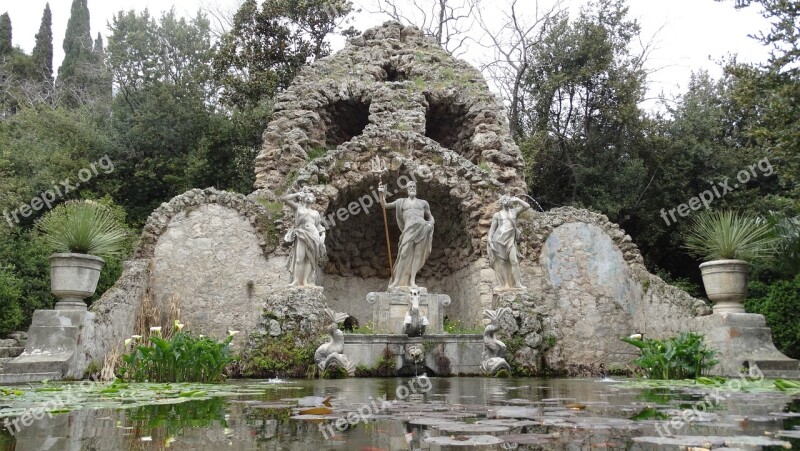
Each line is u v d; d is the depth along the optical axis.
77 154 27.61
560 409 5.00
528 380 11.02
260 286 16.39
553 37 30.73
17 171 25.66
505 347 13.17
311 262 13.93
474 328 16.14
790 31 12.93
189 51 35.97
